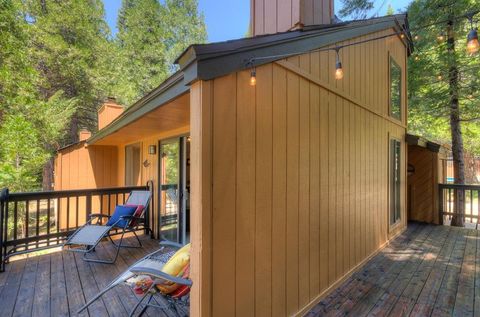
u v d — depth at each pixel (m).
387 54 5.16
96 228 3.85
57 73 11.08
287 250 2.45
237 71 2.01
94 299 2.20
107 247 4.36
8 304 2.54
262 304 2.19
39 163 8.43
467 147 12.41
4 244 3.44
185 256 2.18
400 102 5.98
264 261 2.21
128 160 6.70
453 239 5.11
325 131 3.06
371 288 3.11
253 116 2.14
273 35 2.28
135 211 4.24
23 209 8.45
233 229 1.97
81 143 7.12
